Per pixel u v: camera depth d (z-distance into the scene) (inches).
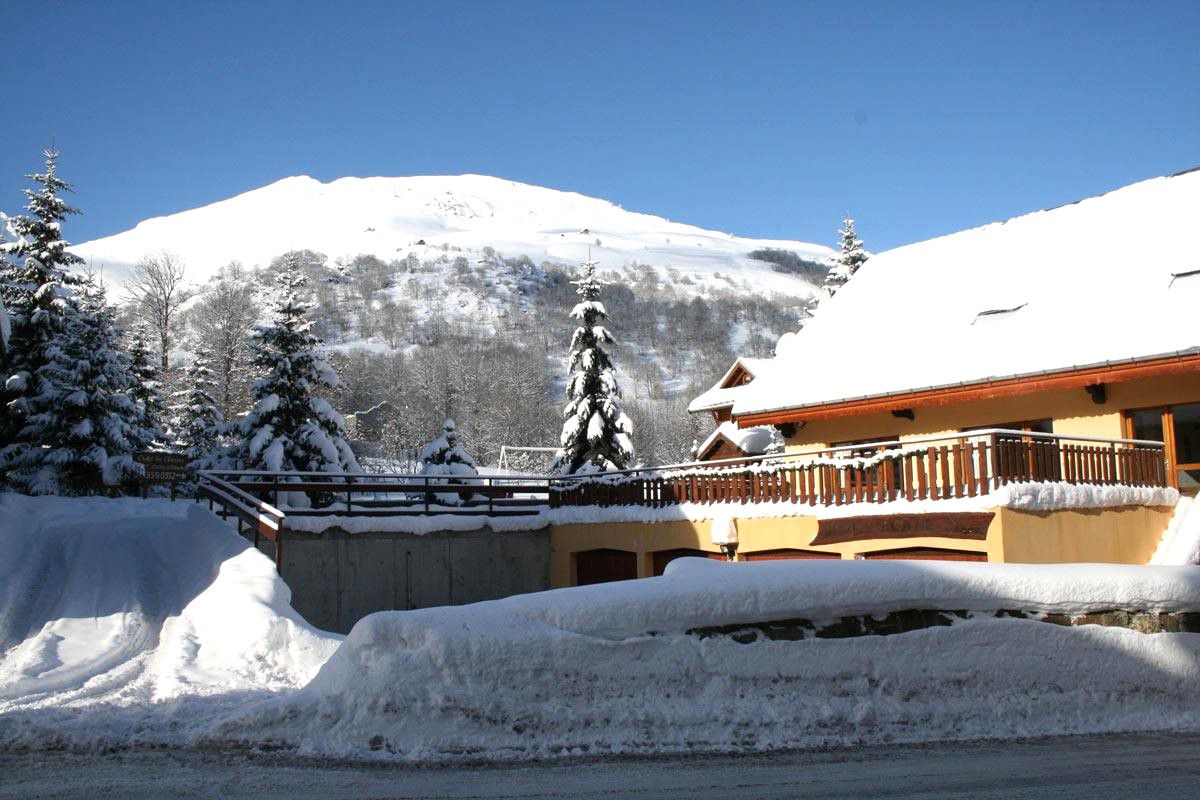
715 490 816.3
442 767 297.9
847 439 917.8
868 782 284.4
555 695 323.0
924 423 862.5
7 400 1332.4
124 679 442.6
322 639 539.5
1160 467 715.4
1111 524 662.5
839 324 986.7
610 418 1343.5
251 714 318.7
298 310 1108.5
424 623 327.6
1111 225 895.7
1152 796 272.4
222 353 2512.3
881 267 1071.0
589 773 291.9
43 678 433.7
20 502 999.0
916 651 348.5
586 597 336.5
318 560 839.7
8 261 1359.5
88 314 1365.7
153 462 1512.1
